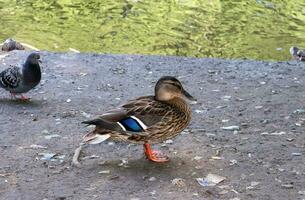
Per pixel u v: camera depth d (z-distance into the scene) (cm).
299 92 1049
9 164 732
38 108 954
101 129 677
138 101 697
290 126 859
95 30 1953
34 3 2308
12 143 797
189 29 2003
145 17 2139
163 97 698
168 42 1841
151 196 647
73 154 760
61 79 1131
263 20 2131
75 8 2253
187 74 1178
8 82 986
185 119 706
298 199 639
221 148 773
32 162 738
